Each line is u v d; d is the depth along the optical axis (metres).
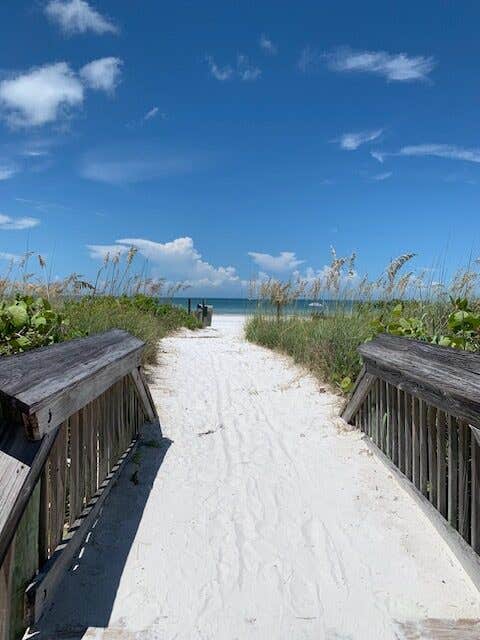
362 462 4.68
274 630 2.60
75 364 3.10
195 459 4.78
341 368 7.37
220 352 11.35
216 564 3.13
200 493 4.07
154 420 5.64
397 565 3.12
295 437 5.41
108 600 2.78
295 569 3.10
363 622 2.65
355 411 5.51
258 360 10.21
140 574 3.01
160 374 8.35
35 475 2.29
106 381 3.59
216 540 3.40
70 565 3.03
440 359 3.50
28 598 2.40
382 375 4.52
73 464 3.18
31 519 2.46
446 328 6.04
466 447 3.12
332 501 3.95
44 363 2.81
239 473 4.47
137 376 4.84
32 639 2.48
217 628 2.61
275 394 7.23
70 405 2.81
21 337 4.39
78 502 3.28
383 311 7.99
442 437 3.46
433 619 2.67
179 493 4.05
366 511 3.77
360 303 9.35
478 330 4.65
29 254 7.52
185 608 2.74
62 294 9.32
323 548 3.31
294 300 13.74
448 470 3.34
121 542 3.33
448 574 3.02
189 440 5.29
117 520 3.59
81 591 2.83
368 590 2.90
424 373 3.41
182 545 3.33
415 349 4.05
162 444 5.11
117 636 2.53
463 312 4.73
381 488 4.13
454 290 6.74
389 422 4.57
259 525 3.60
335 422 5.80
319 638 2.55
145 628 2.59
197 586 2.93
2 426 2.33
